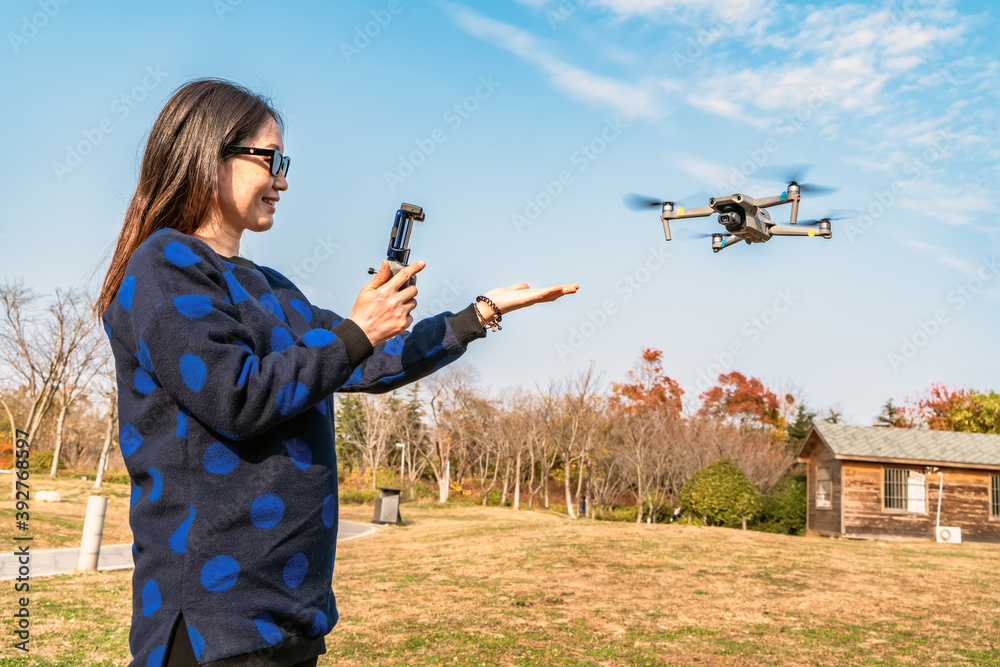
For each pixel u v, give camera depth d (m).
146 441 1.18
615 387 34.56
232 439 1.14
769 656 5.83
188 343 1.09
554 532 14.73
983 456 22.27
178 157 1.36
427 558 11.25
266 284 1.38
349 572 9.74
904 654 6.00
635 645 6.04
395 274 1.22
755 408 36.69
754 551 12.41
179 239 1.24
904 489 22.14
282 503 1.17
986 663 5.79
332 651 5.52
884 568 11.09
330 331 1.15
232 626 1.09
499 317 1.47
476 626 6.51
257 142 1.41
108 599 6.95
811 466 24.30
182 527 1.12
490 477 43.59
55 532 13.09
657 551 11.73
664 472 29.45
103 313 1.33
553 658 5.56
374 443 40.69
